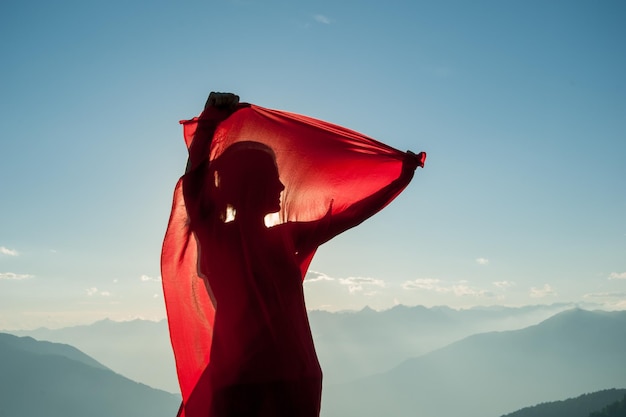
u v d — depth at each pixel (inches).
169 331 165.8
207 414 163.3
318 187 190.7
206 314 166.7
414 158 200.2
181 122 171.9
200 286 167.0
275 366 160.1
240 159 172.9
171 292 166.7
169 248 167.2
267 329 162.2
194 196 166.9
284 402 159.3
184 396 164.7
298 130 186.5
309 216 189.5
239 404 158.9
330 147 191.0
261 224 171.2
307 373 163.2
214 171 171.0
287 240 176.2
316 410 163.6
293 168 187.0
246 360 160.7
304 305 172.2
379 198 198.2
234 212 169.2
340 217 193.0
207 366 165.3
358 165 195.5
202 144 169.9
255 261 166.2
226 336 163.0
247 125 180.5
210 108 172.7
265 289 164.9
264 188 173.9
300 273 174.4
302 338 165.8
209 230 166.7
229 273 165.5
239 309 163.8
